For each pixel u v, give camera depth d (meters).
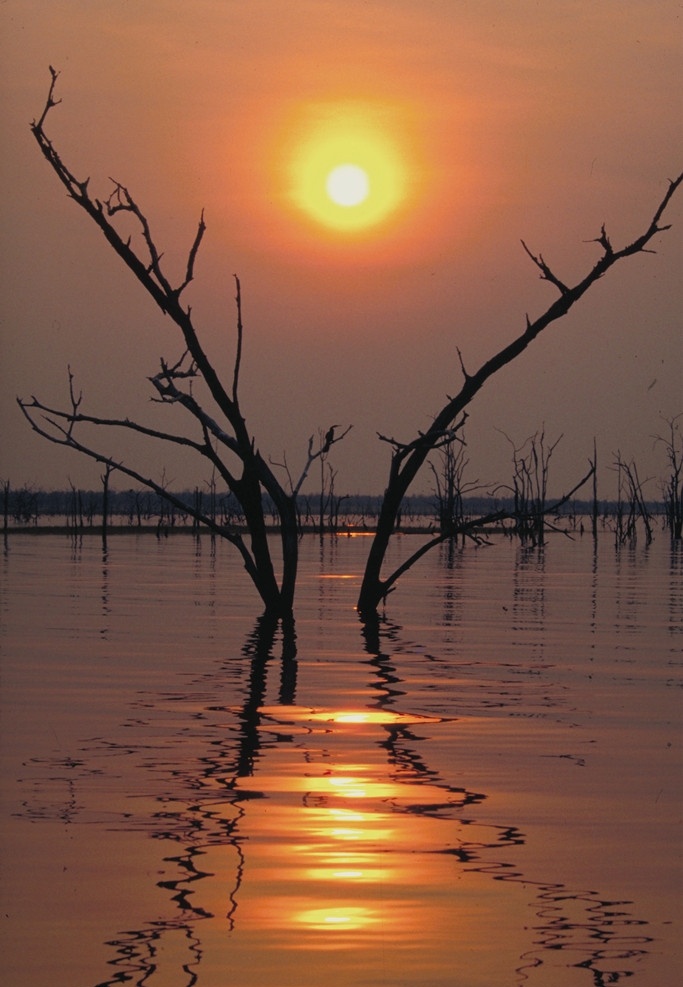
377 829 11.58
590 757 14.84
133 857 10.70
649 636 28.73
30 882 10.07
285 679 21.14
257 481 31.53
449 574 55.16
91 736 15.88
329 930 9.16
